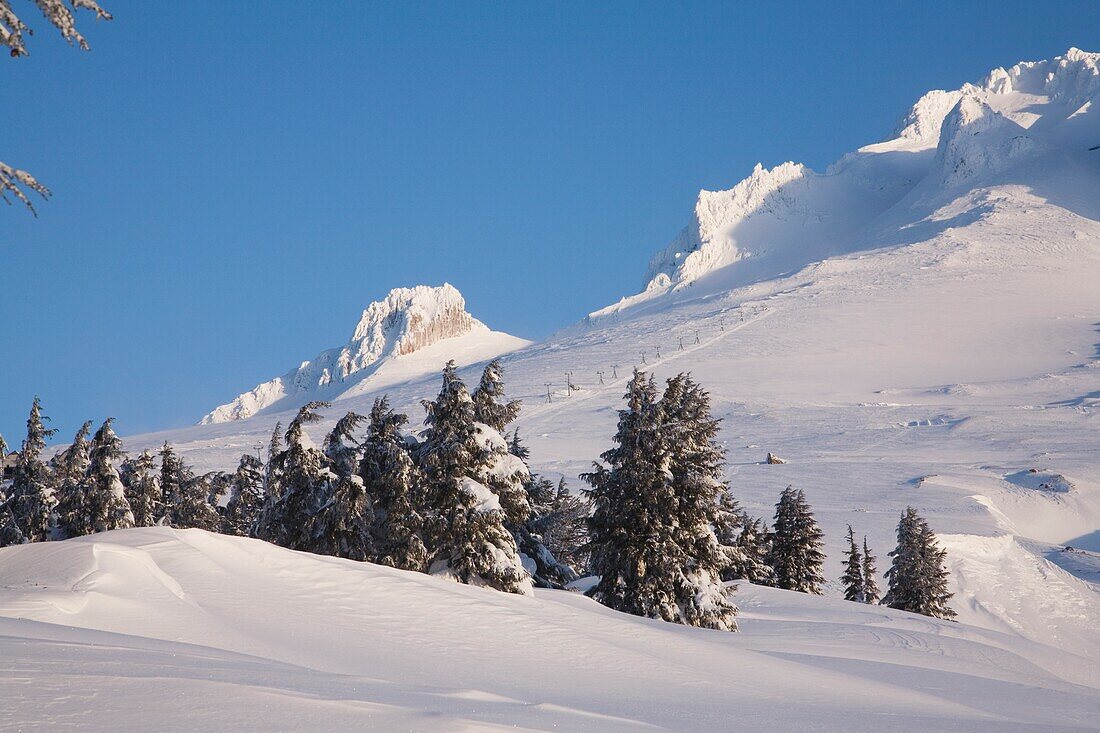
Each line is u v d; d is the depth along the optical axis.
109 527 43.31
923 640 32.97
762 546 56.28
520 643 17.11
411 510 31.23
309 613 16.03
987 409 181.88
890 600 63.50
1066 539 106.69
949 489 115.62
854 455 147.50
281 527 34.66
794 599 45.75
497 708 10.29
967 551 82.69
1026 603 73.44
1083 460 134.25
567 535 51.88
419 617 17.33
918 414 182.75
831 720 14.16
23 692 7.77
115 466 44.97
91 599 13.30
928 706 17.91
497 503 30.48
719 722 12.77
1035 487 121.31
